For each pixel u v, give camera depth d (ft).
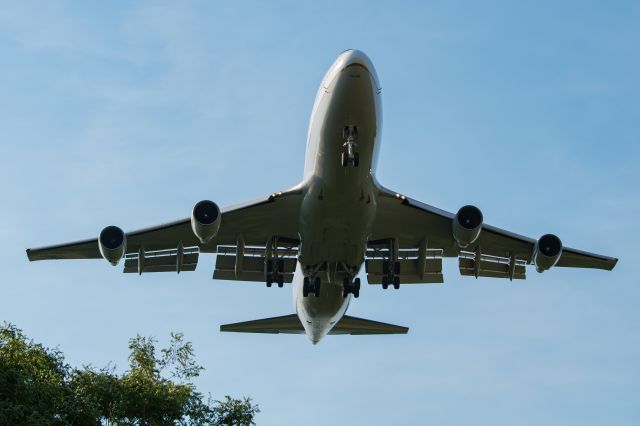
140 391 378.53
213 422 386.73
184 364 398.21
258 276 384.68
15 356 367.66
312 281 356.59
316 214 329.52
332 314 375.66
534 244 365.40
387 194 344.49
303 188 338.34
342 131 313.32
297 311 390.63
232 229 365.81
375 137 317.42
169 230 368.68
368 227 335.06
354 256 342.03
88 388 371.15
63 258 378.12
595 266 387.96
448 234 365.81
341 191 320.91
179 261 382.83
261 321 407.64
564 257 384.88
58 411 353.72
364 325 409.08
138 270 384.88
